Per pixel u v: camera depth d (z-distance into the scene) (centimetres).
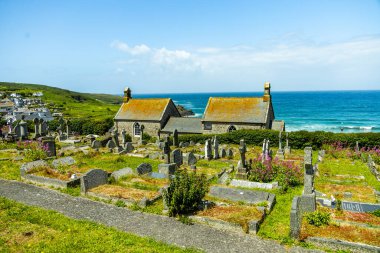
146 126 5253
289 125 9288
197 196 1541
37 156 2753
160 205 1644
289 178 2106
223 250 1186
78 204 1667
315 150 3891
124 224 1415
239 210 1527
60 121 5700
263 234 1313
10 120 6819
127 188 1889
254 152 3603
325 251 1188
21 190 1894
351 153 3288
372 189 1978
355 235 1266
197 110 15400
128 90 5762
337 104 18800
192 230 1358
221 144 4328
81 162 2688
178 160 2672
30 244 1140
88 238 1212
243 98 4872
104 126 5966
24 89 14925
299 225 1305
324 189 1997
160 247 1175
